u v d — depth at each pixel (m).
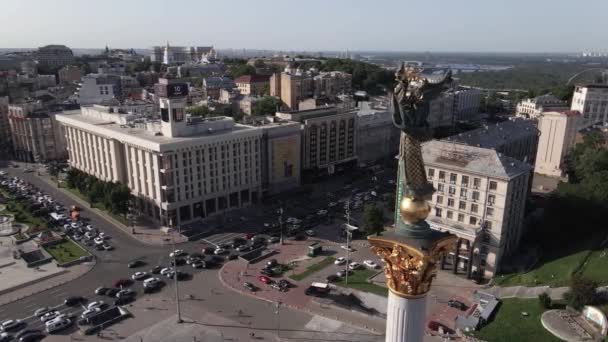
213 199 182.25
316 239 160.88
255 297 121.38
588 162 189.88
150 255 146.88
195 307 116.25
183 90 175.50
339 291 122.75
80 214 183.00
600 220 142.62
